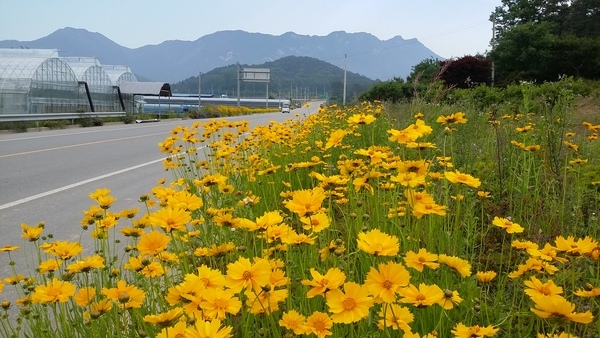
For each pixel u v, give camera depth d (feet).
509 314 6.37
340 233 10.73
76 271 6.66
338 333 5.90
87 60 108.27
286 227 6.48
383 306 5.46
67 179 27.14
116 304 6.51
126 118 99.04
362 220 9.20
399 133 9.06
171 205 7.19
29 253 14.67
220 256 7.34
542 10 135.95
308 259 8.35
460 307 6.97
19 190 23.94
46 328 7.34
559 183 13.32
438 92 28.94
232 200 11.71
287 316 5.41
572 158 15.40
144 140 52.19
